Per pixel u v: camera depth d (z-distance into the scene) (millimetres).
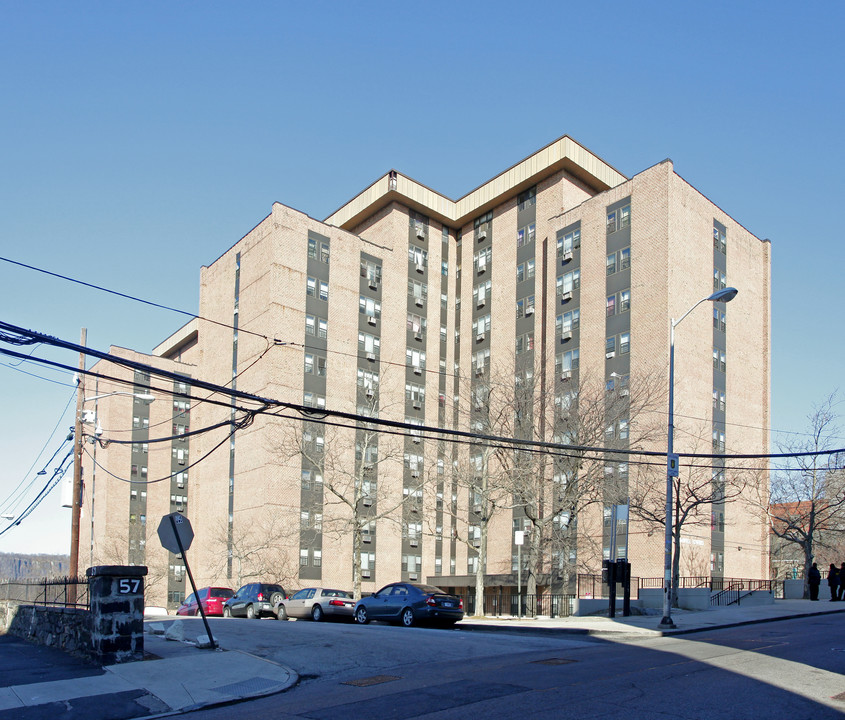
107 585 15773
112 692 13148
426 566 59812
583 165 58000
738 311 53531
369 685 13898
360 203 65938
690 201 50750
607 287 51781
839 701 11625
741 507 49688
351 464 56750
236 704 12828
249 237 60469
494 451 38188
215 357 63719
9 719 11547
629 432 40719
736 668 14602
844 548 61156
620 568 29422
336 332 58719
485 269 63781
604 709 11133
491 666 15578
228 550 57031
